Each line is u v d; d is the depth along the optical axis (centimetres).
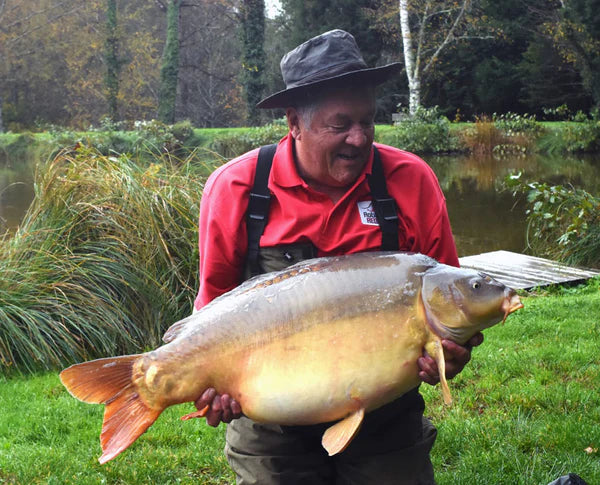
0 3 5141
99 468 447
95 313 691
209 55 5431
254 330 228
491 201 1777
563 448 434
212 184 269
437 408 507
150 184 782
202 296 270
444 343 223
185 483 429
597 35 3356
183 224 757
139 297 716
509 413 490
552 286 980
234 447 274
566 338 658
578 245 1112
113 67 4512
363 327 224
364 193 258
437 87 4166
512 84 3878
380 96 4222
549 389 519
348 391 224
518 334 678
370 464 264
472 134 3073
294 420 228
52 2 5297
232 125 5525
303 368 224
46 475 442
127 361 224
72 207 744
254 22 4000
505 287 223
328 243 256
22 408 563
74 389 219
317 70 242
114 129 3397
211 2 4519
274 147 264
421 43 3438
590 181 2023
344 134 243
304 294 229
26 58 5350
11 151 3459
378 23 4075
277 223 260
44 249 720
